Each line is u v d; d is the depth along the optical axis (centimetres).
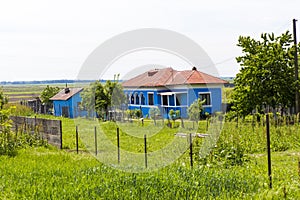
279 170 962
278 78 2428
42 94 4422
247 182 791
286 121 1911
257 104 2417
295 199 683
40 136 1677
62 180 829
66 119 3209
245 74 2420
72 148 1530
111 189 727
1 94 1620
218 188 745
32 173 929
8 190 764
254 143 1419
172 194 698
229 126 1648
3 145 1425
